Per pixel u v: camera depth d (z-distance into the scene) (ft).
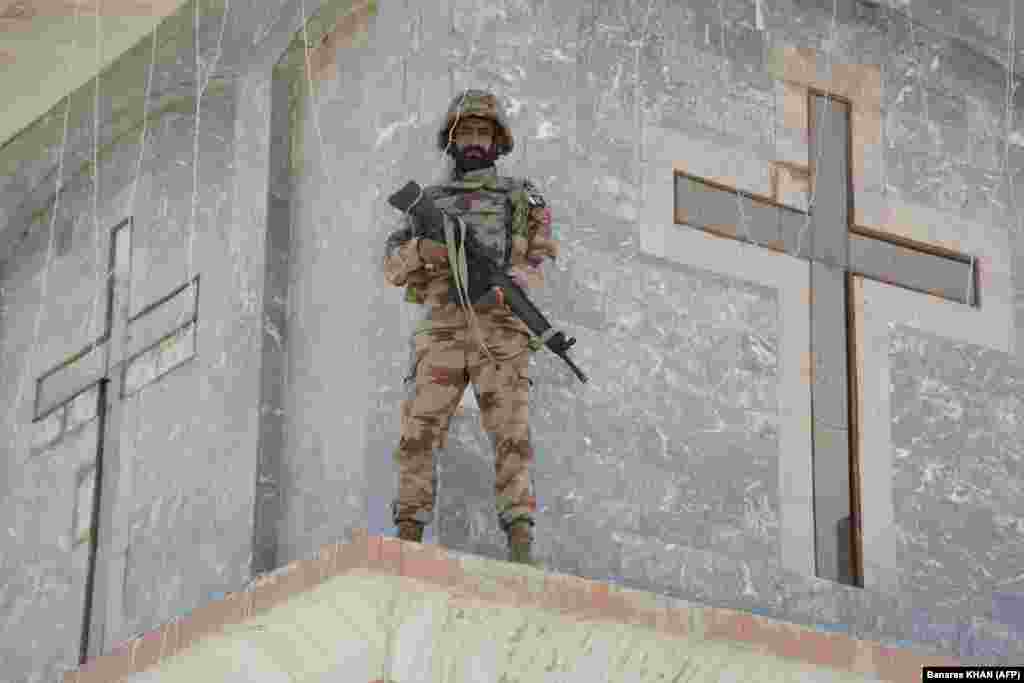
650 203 47.60
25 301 55.42
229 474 46.96
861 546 47.73
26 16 49.85
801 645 42.22
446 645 39.63
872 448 48.55
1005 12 52.42
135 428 50.62
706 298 47.62
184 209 51.31
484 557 39.29
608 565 44.55
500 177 43.14
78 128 53.78
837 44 51.26
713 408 46.93
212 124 51.39
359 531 38.34
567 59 47.57
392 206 44.24
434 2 46.44
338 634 39.32
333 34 48.67
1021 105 53.52
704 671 41.91
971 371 50.52
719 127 49.03
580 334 45.85
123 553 49.73
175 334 50.24
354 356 45.44
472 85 46.01
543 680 40.68
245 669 41.06
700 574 45.57
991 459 50.08
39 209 55.77
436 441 41.52
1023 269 52.08
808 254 49.24
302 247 47.83
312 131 48.49
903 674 43.24
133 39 51.03
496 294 41.65
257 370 46.98
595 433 45.34
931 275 50.72
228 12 50.39
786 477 47.34
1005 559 49.52
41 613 51.52
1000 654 48.67
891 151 51.13
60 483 52.26
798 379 48.19
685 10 49.57
